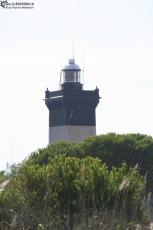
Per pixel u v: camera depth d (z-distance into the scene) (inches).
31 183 1339.8
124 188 1212.5
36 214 1197.1
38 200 1278.3
